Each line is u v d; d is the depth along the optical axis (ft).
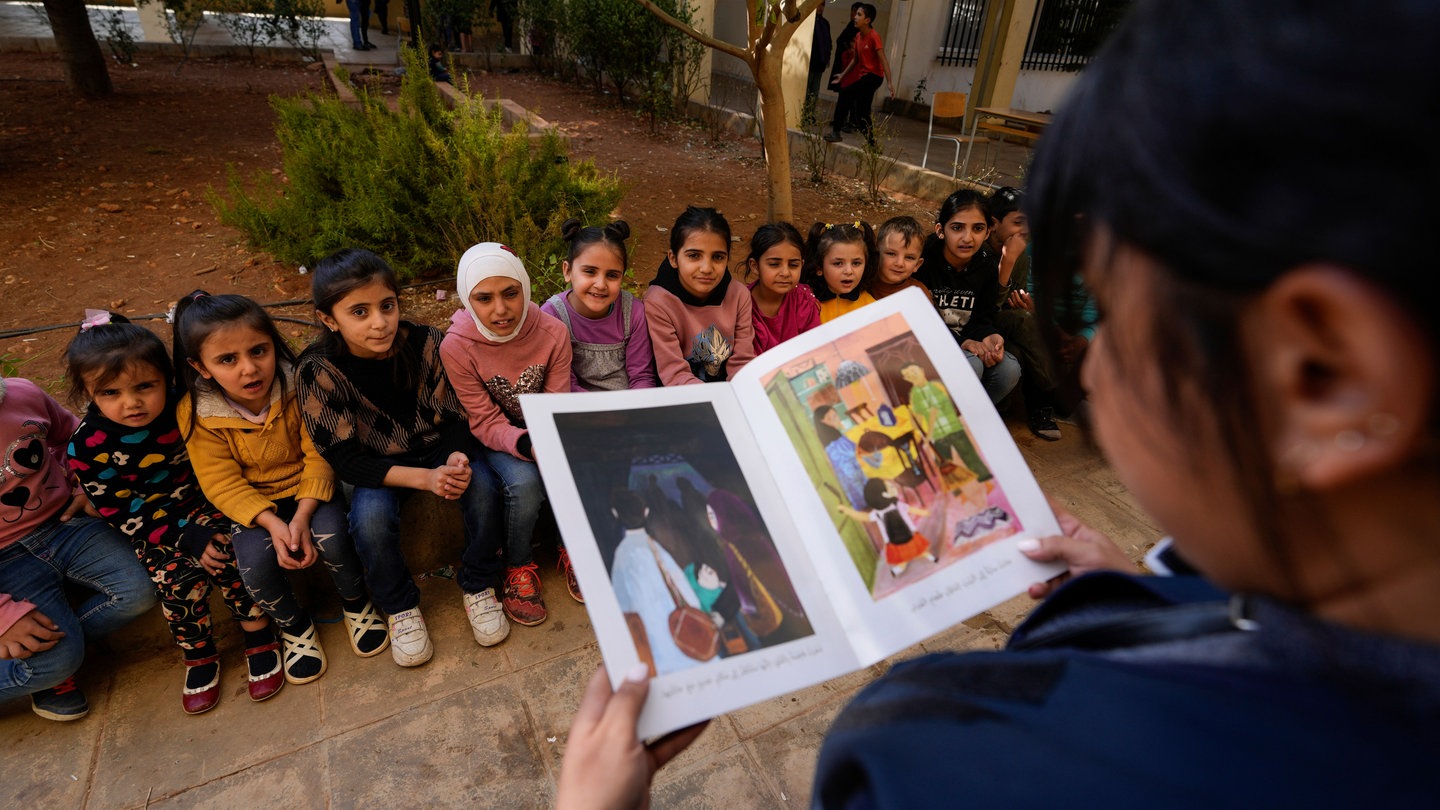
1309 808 0.81
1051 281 1.07
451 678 6.56
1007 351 10.25
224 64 33.76
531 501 7.03
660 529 2.52
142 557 6.02
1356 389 0.69
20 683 5.66
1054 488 9.33
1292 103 0.65
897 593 2.49
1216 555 0.99
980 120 24.06
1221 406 0.81
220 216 13.80
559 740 6.03
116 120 23.25
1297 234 0.65
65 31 24.66
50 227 15.08
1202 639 1.08
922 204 20.61
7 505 5.78
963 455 2.76
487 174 13.37
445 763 5.80
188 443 6.09
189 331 5.72
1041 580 2.51
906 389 2.90
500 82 33.42
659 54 32.60
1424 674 0.80
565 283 12.05
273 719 6.12
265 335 6.06
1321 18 0.69
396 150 13.05
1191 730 0.90
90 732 5.95
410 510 7.47
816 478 2.73
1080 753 0.95
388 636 6.83
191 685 6.19
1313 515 0.82
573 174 14.85
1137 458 1.01
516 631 7.07
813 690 6.48
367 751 5.87
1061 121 1.01
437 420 7.20
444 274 13.48
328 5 49.73
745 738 6.04
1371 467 0.71
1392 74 0.61
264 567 6.15
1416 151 0.59
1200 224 0.73
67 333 11.21
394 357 6.75
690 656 2.23
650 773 2.14
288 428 6.53
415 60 15.92
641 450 2.73
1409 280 0.60
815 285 9.96
